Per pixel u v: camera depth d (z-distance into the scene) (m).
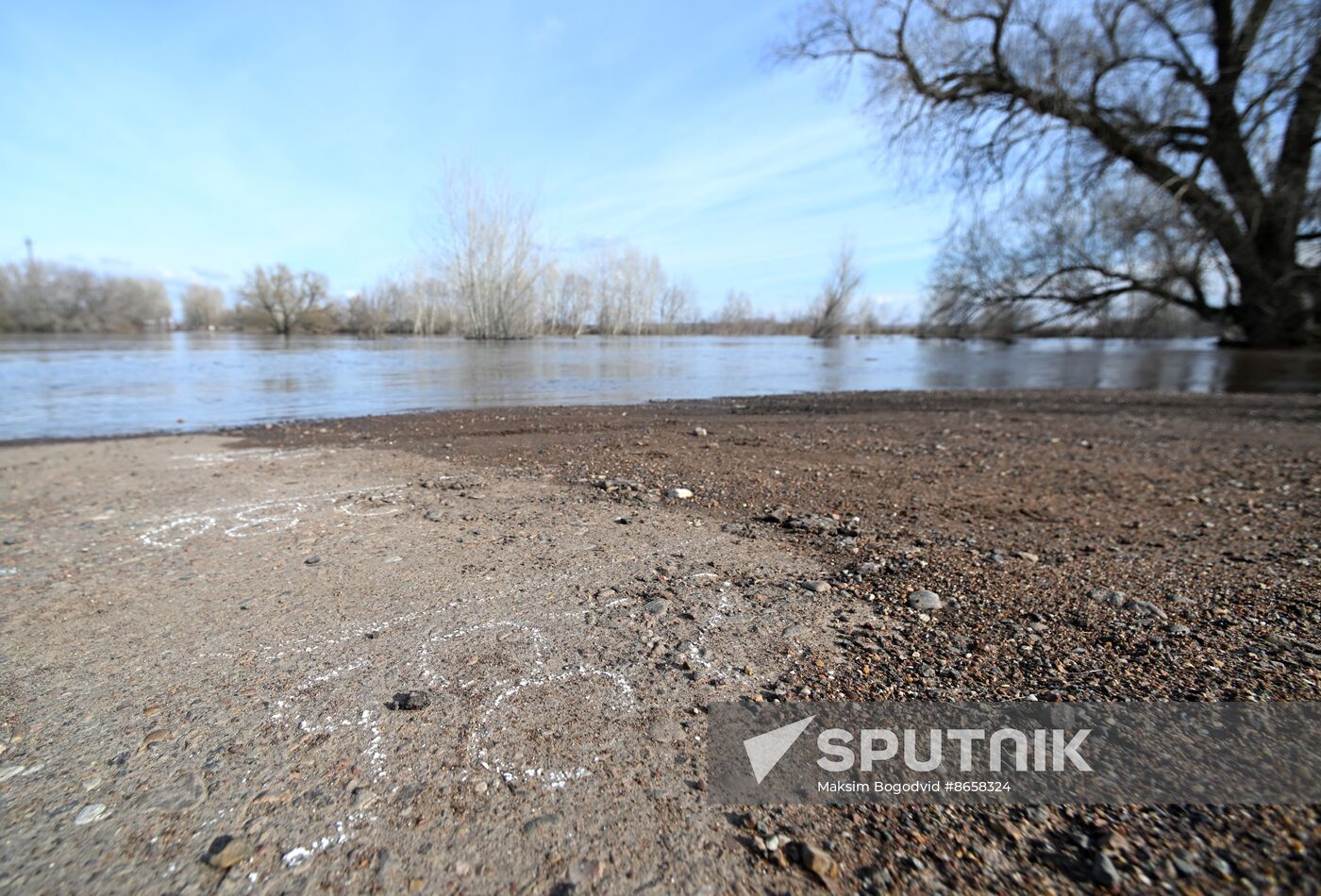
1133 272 21.58
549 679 2.02
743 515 3.83
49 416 9.63
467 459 5.66
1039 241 22.30
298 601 2.63
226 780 1.58
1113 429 7.69
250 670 2.10
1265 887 1.21
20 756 1.67
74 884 1.28
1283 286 19.45
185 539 3.46
